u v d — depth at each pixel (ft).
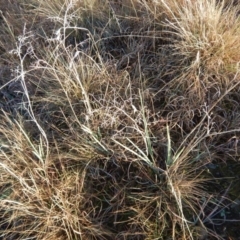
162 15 7.09
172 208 5.38
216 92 6.16
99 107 6.25
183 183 5.44
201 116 6.14
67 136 6.16
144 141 5.68
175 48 6.61
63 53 6.92
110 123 5.96
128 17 7.12
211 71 6.39
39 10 7.58
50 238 5.36
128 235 5.39
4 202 5.51
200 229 5.33
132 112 6.05
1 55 7.31
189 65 6.51
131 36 6.98
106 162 5.82
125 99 6.33
